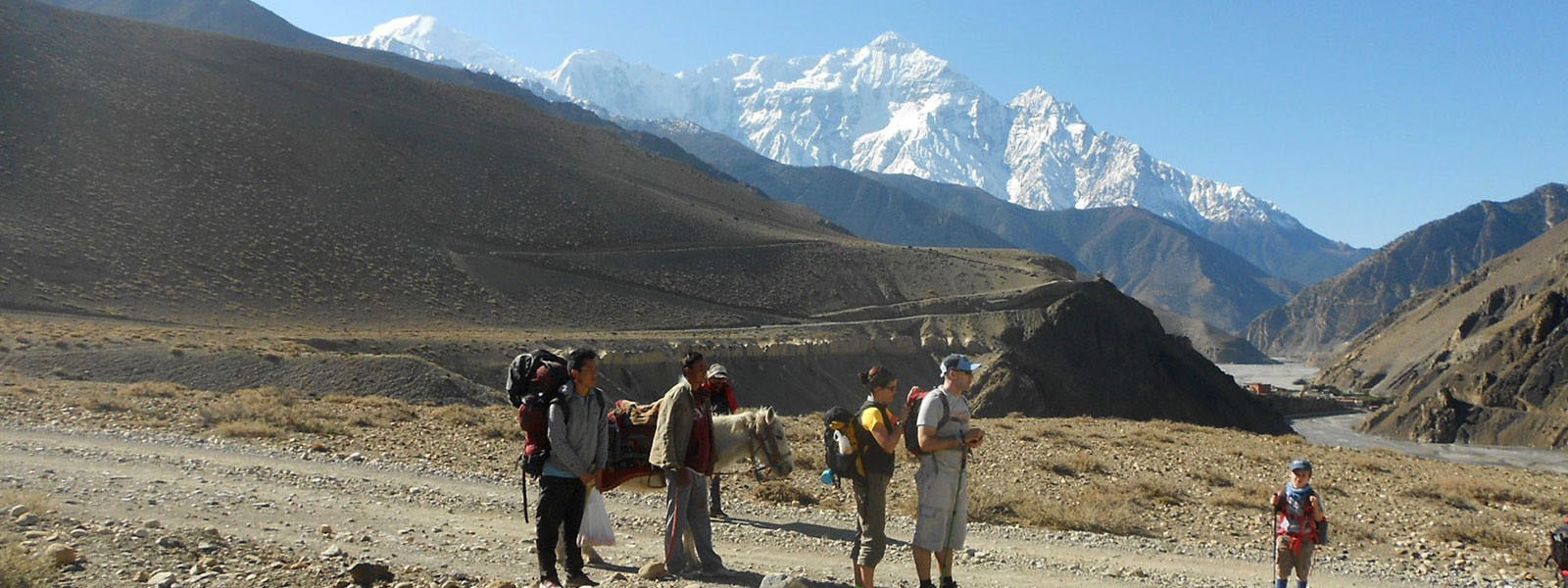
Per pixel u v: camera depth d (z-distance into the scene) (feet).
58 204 345.31
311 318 326.44
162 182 396.78
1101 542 48.98
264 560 32.48
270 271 357.20
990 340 481.05
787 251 588.09
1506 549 53.93
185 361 173.88
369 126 567.59
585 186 611.47
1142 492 64.59
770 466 40.60
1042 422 112.37
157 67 518.37
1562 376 493.77
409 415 86.22
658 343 342.64
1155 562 45.37
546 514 31.45
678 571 35.58
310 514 43.68
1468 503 68.28
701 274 524.52
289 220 410.93
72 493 42.88
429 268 421.18
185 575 29.37
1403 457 100.01
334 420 79.15
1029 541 48.08
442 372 189.67
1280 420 506.07
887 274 578.25
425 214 485.56
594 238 537.65
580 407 31.58
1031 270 624.59
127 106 452.76
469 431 78.23
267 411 78.02
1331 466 82.33
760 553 41.45
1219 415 470.80
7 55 447.42
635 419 37.11
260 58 606.96
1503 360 545.03
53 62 463.83
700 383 40.42
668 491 36.14
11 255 294.25
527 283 440.86
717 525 47.06
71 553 29.17
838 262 580.30
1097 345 489.67
